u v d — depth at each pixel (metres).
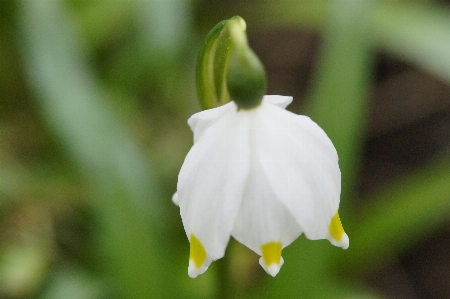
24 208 0.27
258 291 0.23
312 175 0.16
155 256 0.22
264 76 0.17
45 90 0.24
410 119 0.35
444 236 0.32
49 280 0.25
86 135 0.23
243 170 0.16
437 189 0.24
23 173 0.27
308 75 0.38
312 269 0.22
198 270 0.17
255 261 0.28
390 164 0.34
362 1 0.23
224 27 0.17
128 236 0.22
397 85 0.37
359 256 0.24
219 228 0.16
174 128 0.31
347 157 0.23
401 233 0.23
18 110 0.31
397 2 0.29
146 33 0.28
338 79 0.23
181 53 0.30
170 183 0.28
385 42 0.27
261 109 0.17
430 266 0.32
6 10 0.29
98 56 0.31
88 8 0.29
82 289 0.24
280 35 0.39
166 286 0.22
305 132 0.17
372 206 0.32
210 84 0.18
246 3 0.35
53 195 0.27
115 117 0.23
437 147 0.34
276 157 0.16
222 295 0.20
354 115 0.23
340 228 0.17
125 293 0.22
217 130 0.17
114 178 0.23
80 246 0.27
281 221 0.16
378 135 0.36
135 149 0.23
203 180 0.17
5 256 0.25
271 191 0.16
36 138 0.30
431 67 0.26
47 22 0.25
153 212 0.23
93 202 0.23
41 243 0.26
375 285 0.31
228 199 0.16
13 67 0.30
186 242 0.26
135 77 0.30
